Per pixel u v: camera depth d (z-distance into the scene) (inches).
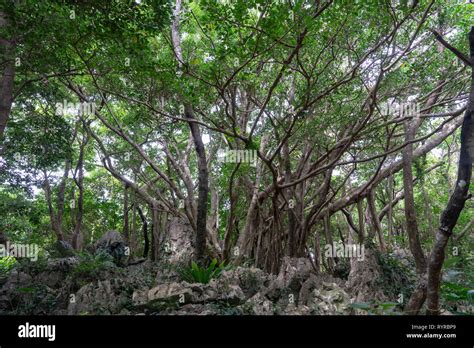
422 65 421.1
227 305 312.0
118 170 735.1
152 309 312.8
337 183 784.9
